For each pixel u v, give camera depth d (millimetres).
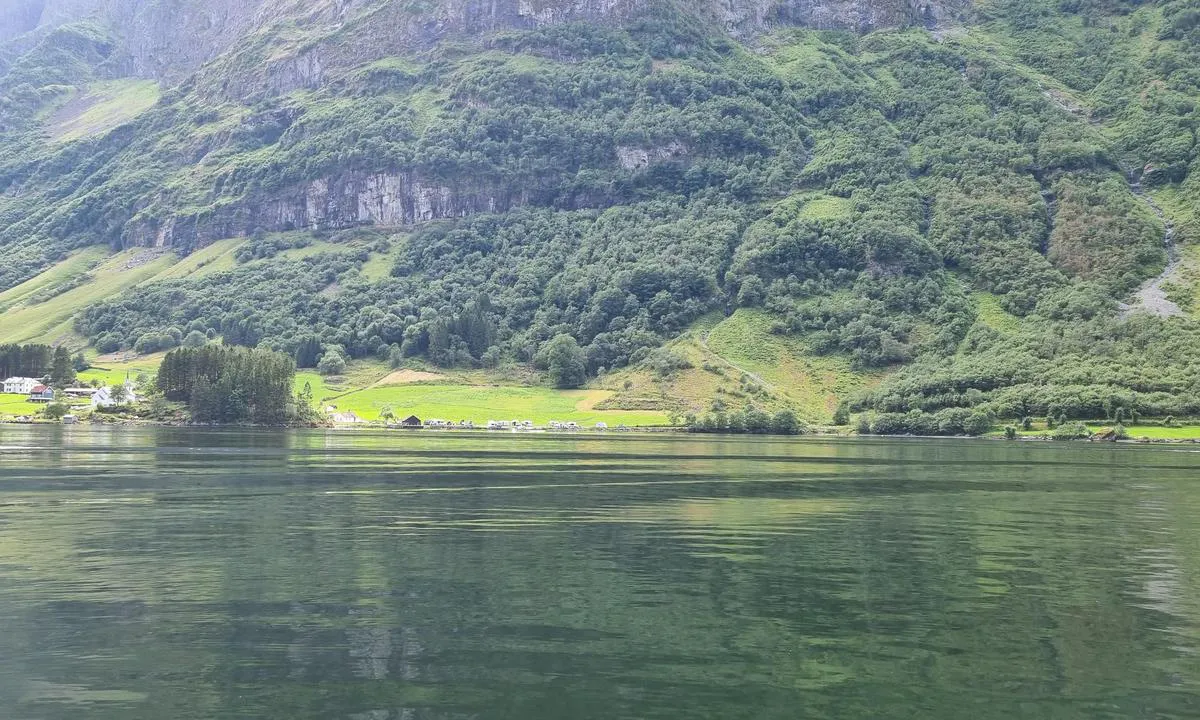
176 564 50000
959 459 141750
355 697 29797
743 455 145625
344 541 57688
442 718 28109
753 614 40062
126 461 116250
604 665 33031
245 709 28797
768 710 28969
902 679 31875
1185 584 47000
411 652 34375
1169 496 88312
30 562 50344
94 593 43188
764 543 58094
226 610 40188
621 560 51938
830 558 53094
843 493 88125
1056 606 42094
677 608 40938
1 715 28250
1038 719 28562
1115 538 61688
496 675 31906
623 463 123125
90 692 30234
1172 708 29578
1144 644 36250
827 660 33812
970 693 30656
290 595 43000
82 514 68812
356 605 41188
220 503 75812
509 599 42438
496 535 60406
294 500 78062
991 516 72438
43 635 36344
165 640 35719
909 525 66938
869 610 40969
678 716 28406
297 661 33312
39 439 165125
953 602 42656
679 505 77000
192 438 175125
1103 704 29859
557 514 70500
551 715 28406
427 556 52750
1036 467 125562
